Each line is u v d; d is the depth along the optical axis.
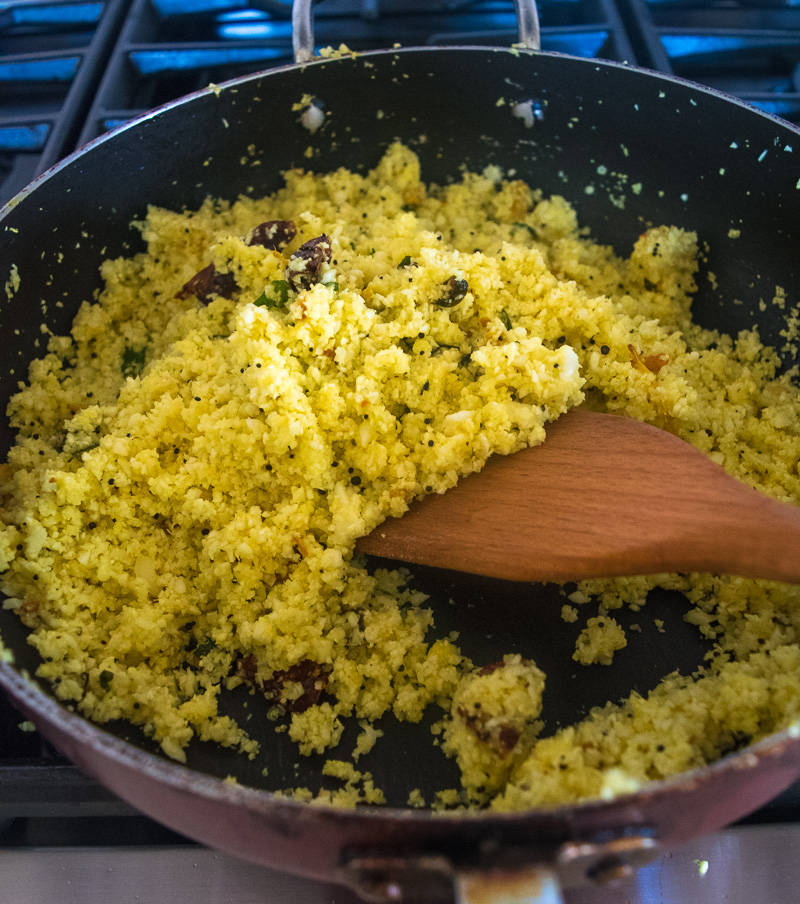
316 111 0.38
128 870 0.28
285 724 0.30
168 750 0.28
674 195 0.37
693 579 0.32
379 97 0.38
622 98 0.36
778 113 0.42
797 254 0.35
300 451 0.31
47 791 0.29
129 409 0.33
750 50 0.45
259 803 0.21
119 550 0.31
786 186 0.34
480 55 0.36
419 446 0.31
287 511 0.31
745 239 0.36
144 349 0.36
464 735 0.28
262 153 0.38
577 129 0.38
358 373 0.32
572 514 0.30
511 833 0.21
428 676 0.30
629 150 0.38
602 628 0.31
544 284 0.35
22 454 0.32
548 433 0.31
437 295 0.34
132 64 0.45
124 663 0.30
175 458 0.32
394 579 0.32
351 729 0.30
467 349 0.33
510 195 0.40
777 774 0.22
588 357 0.34
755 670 0.29
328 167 0.40
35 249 0.33
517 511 0.30
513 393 0.32
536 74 0.36
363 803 0.28
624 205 0.39
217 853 0.28
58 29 0.49
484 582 0.32
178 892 0.28
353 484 0.32
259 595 0.31
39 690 0.24
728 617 0.31
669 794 0.21
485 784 0.27
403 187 0.40
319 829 0.21
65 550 0.30
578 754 0.26
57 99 0.47
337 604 0.31
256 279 0.36
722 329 0.37
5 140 0.44
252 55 0.45
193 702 0.29
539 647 0.31
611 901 0.27
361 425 0.31
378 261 0.35
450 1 0.47
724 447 0.33
